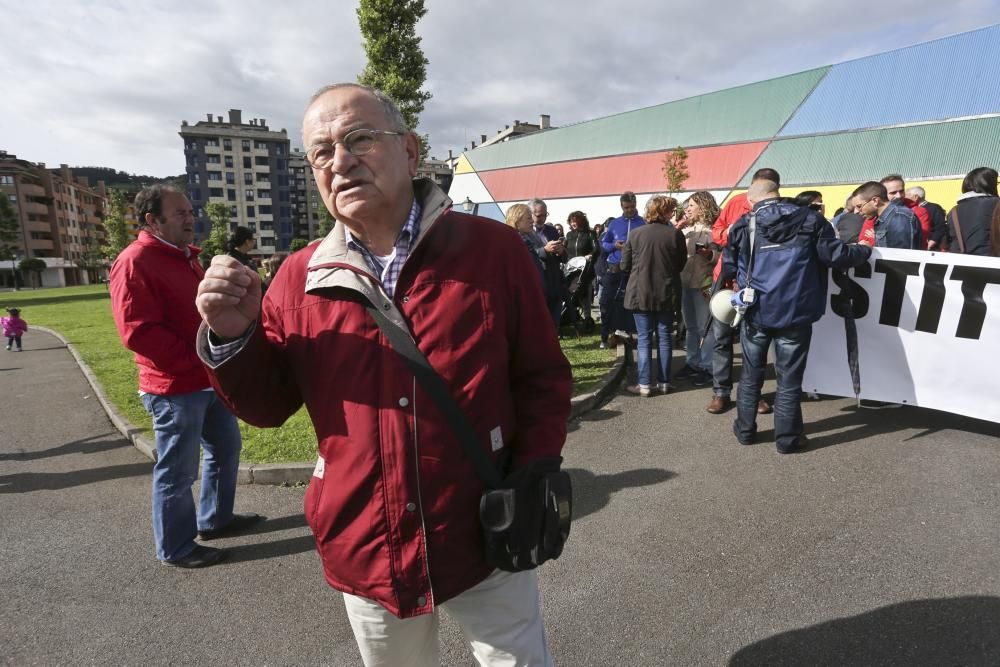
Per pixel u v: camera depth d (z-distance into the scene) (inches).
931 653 81.1
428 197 51.4
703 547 111.5
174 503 112.9
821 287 147.8
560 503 50.6
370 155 48.3
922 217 223.8
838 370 181.5
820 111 713.6
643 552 111.0
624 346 269.1
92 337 498.3
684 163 813.2
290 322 51.8
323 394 49.8
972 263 158.2
